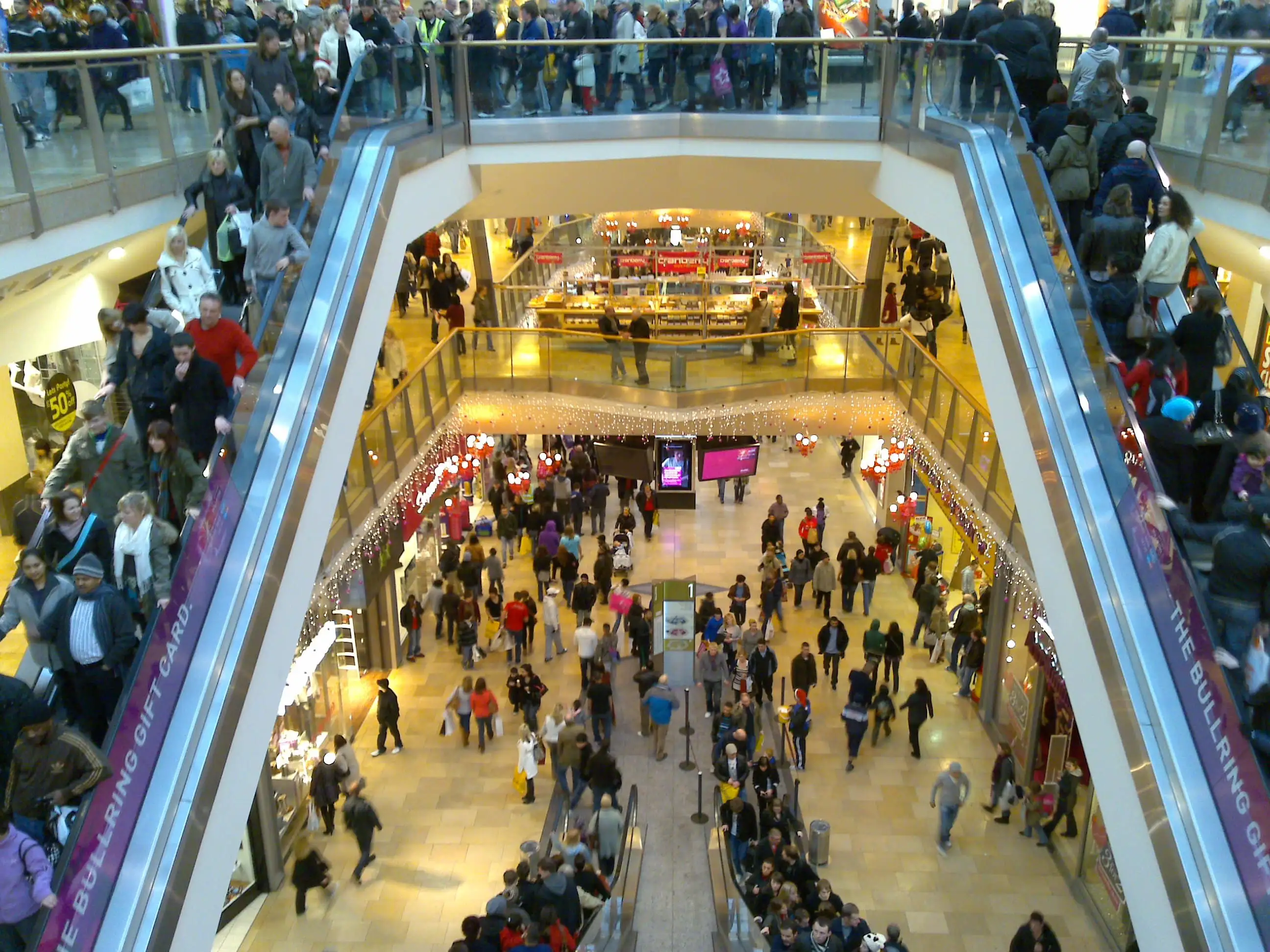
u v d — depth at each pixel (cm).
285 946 1053
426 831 1231
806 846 1173
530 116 1284
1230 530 523
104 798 475
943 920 1084
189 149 974
